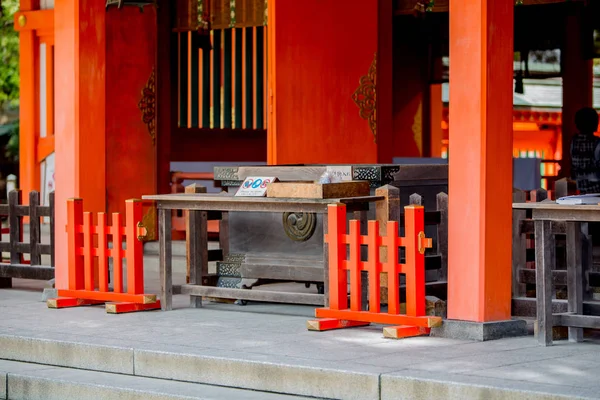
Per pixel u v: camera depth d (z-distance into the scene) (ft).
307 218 30.45
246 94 53.78
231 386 22.82
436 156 59.62
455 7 25.18
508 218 25.48
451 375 20.54
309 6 43.11
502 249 25.36
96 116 33.86
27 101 54.03
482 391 19.48
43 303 33.06
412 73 58.23
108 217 45.78
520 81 56.13
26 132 54.13
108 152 45.83
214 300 33.06
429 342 24.61
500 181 25.20
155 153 47.21
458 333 25.08
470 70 24.99
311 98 43.32
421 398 20.22
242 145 59.52
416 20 56.39
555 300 26.20
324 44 43.55
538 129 74.90
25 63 54.03
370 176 29.76
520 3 43.39
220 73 54.03
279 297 28.81
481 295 25.00
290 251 31.07
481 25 24.75
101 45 34.06
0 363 26.37
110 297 31.14
